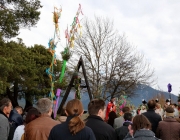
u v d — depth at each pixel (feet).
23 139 14.08
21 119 20.08
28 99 103.30
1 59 53.83
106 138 13.78
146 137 11.67
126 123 18.48
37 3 68.18
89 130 11.16
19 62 72.08
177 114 34.94
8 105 19.33
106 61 106.83
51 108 14.03
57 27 39.27
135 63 109.70
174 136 20.92
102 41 108.06
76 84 35.99
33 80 88.89
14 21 60.90
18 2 65.62
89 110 14.65
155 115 23.21
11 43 65.46
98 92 89.10
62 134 11.14
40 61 106.32
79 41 105.40
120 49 109.81
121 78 106.42
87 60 104.12
